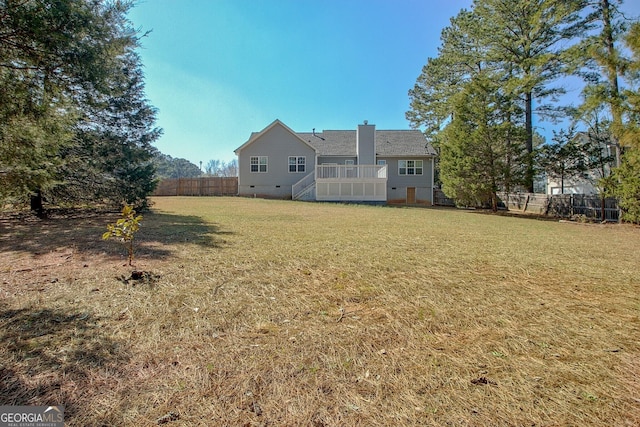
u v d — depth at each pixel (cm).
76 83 480
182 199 1983
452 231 792
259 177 2241
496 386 177
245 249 509
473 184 1591
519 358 207
